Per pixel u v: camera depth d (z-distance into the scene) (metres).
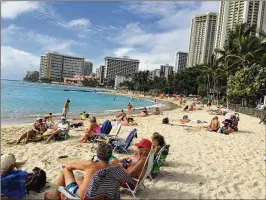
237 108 35.38
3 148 9.29
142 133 13.36
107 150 4.57
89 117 21.94
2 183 4.82
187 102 63.50
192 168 7.35
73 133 12.58
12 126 15.30
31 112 24.97
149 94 120.75
